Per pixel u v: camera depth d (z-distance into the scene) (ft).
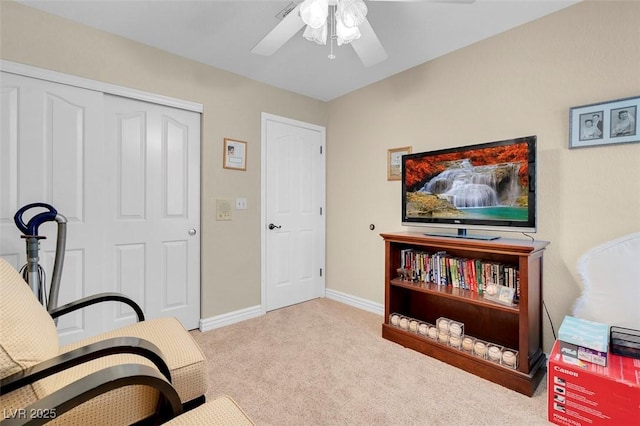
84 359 2.76
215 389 5.48
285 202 10.18
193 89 7.98
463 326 6.66
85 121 6.50
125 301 4.88
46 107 6.08
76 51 6.33
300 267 10.66
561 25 6.03
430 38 7.06
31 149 5.95
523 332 5.41
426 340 6.78
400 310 8.03
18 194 5.84
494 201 6.18
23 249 5.90
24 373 2.47
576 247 5.92
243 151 8.98
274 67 8.45
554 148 6.15
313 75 9.00
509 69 6.74
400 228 8.97
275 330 8.18
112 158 6.94
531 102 6.44
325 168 11.30
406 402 5.13
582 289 5.78
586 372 4.39
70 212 6.38
